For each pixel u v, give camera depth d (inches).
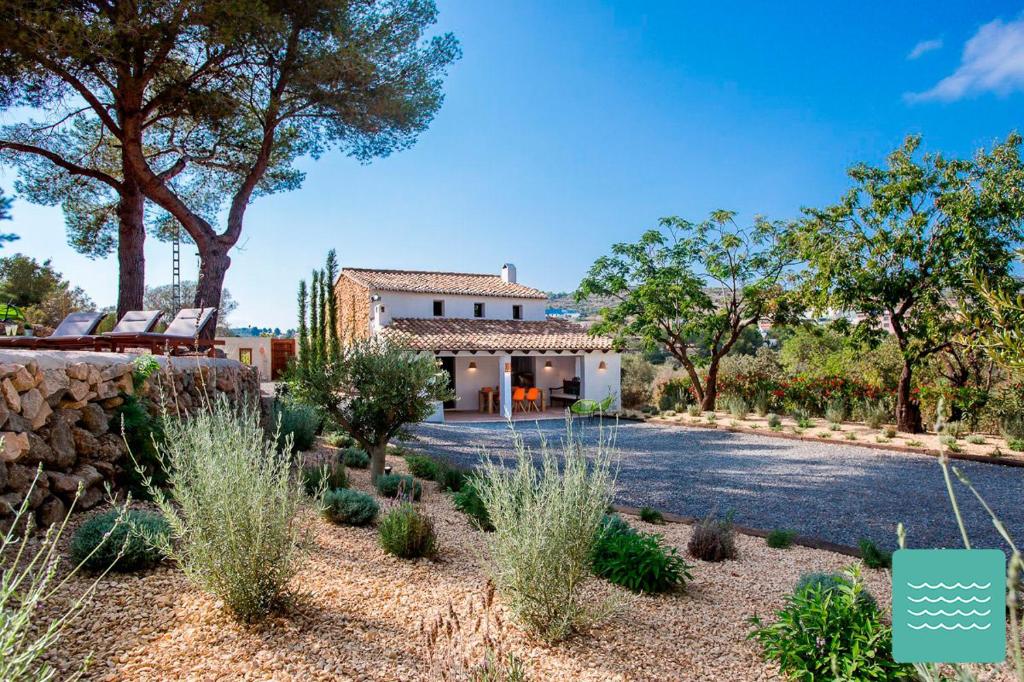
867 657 106.0
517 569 128.2
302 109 522.9
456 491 280.8
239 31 393.4
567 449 150.9
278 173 601.3
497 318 918.4
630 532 205.8
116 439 185.2
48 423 158.7
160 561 142.3
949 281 453.7
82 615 113.7
